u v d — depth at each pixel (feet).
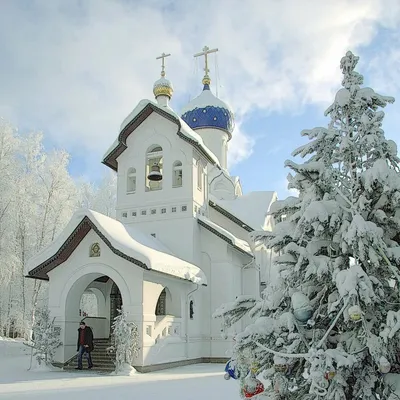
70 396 38.81
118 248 60.03
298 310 19.67
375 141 20.98
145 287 60.90
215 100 114.83
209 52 118.73
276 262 20.71
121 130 81.97
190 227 76.69
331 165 21.98
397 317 17.83
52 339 62.49
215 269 77.97
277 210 22.35
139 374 56.54
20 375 56.08
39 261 64.85
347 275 18.12
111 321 80.69
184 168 79.20
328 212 19.84
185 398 37.06
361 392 19.24
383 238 20.11
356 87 21.98
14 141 111.65
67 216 115.44
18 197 109.29
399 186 19.40
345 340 19.70
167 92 87.40
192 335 72.28
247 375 21.15
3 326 109.29
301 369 20.58
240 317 23.20
